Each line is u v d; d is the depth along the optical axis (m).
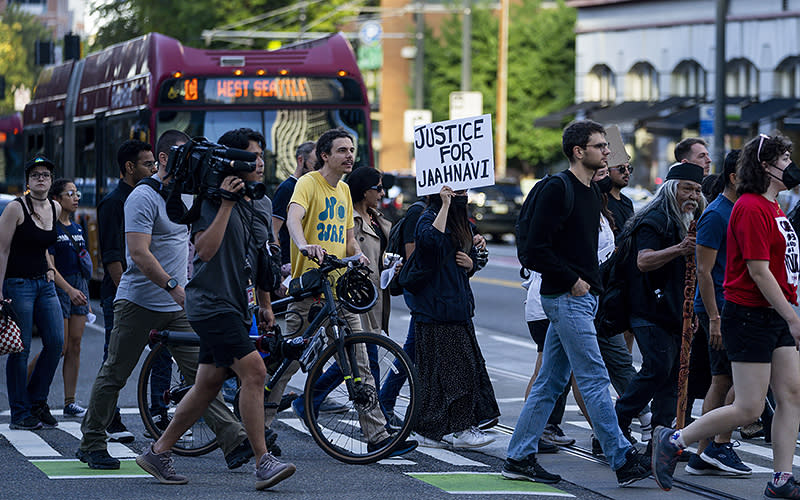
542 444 15.24
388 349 14.18
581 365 13.11
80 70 38.50
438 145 14.95
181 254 14.09
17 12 140.25
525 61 91.69
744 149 12.38
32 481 13.29
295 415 17.81
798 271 12.48
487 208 65.19
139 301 13.92
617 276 14.57
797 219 16.16
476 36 93.62
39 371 16.94
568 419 17.67
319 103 29.64
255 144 12.80
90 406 14.00
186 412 13.05
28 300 16.67
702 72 66.75
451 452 15.13
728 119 46.56
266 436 14.59
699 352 15.02
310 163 18.95
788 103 59.53
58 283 17.69
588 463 14.55
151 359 14.69
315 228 15.32
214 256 12.55
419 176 15.03
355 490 12.88
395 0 110.50
